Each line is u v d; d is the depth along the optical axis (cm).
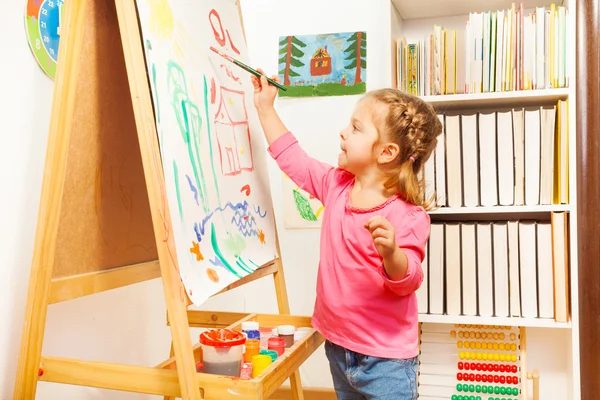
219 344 94
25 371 89
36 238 89
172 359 102
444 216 201
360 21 204
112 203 106
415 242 116
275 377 92
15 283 111
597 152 165
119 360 143
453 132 177
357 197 127
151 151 85
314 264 208
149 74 90
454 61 177
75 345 127
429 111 132
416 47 179
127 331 147
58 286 92
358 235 121
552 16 169
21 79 112
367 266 119
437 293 179
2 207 108
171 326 83
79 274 98
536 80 171
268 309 214
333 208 129
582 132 167
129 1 87
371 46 204
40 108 117
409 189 122
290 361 102
